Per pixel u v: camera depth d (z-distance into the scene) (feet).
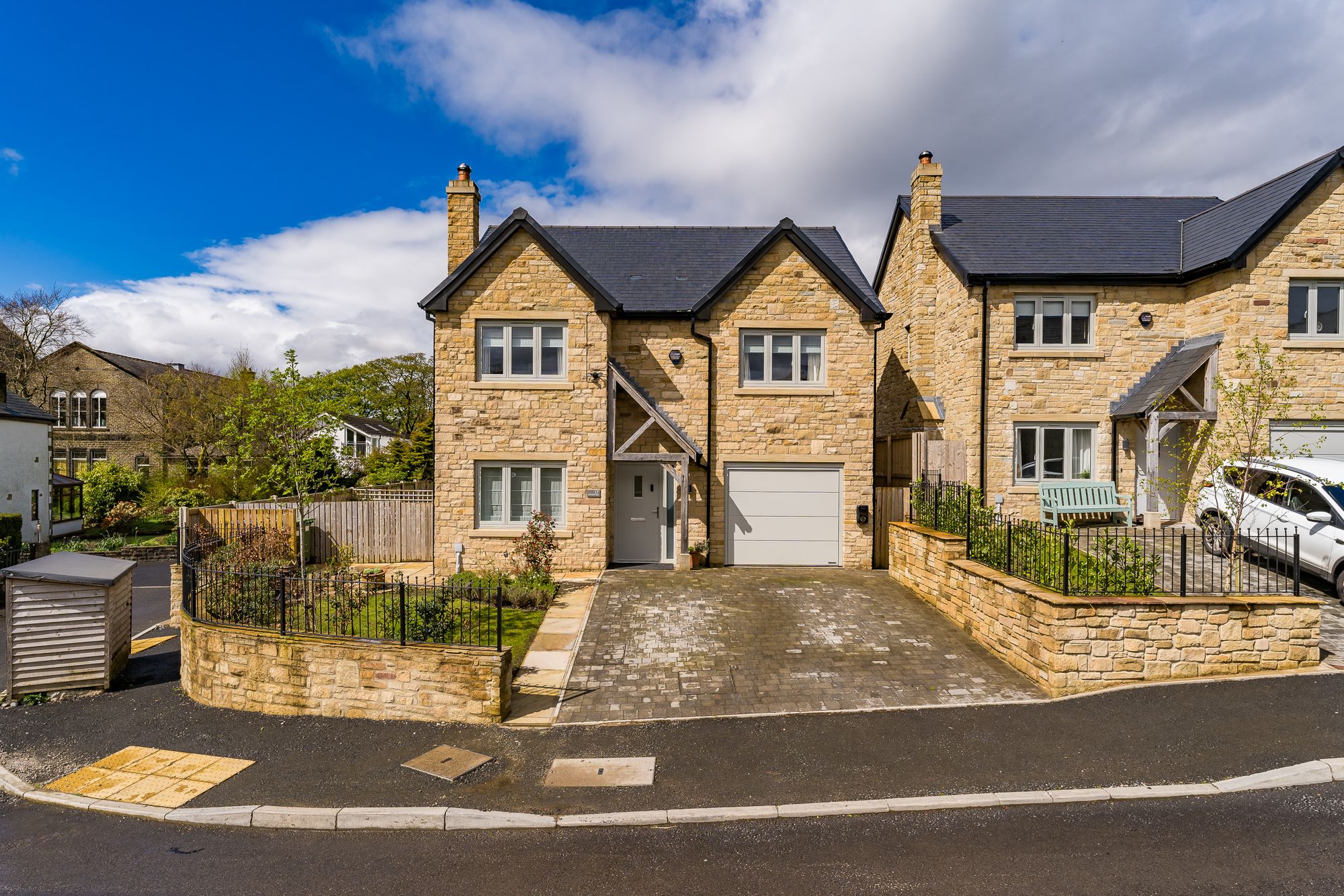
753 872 17.35
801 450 53.72
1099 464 55.77
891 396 71.97
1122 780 21.17
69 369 130.00
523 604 40.65
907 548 45.14
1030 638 29.40
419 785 22.04
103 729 27.61
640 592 44.34
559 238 64.28
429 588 32.17
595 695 28.71
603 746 24.47
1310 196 50.72
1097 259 56.85
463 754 24.06
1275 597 29.01
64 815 21.30
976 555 37.01
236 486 95.50
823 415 53.67
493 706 26.48
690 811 20.04
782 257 53.72
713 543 53.67
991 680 29.48
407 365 199.41
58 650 31.81
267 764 24.00
